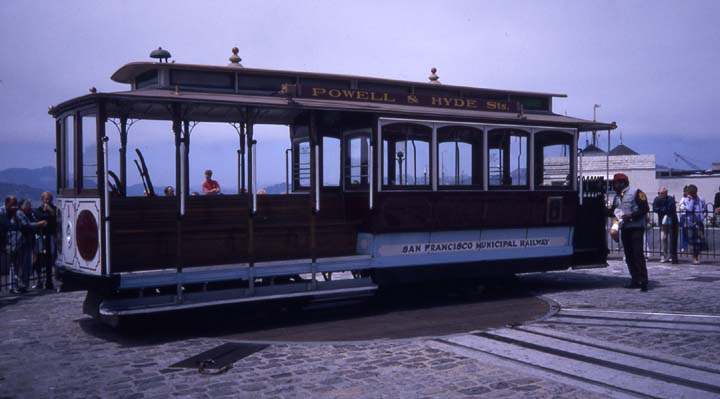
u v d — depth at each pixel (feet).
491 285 37.99
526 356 21.83
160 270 26.00
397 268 32.65
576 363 20.81
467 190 34.53
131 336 26.25
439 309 32.58
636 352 22.16
